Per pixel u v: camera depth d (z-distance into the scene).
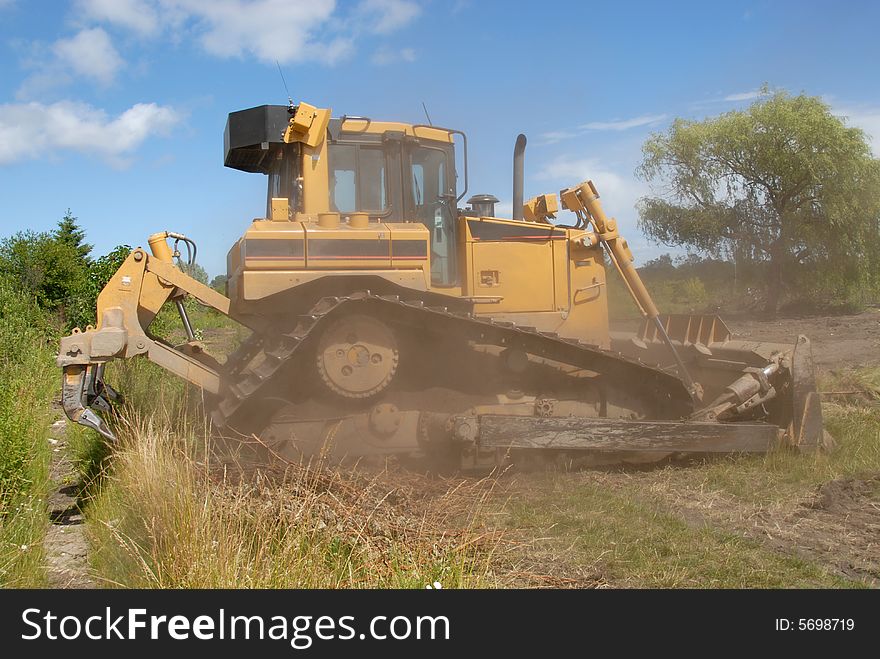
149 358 6.53
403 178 7.18
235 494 4.84
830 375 11.59
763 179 31.84
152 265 6.74
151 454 5.13
